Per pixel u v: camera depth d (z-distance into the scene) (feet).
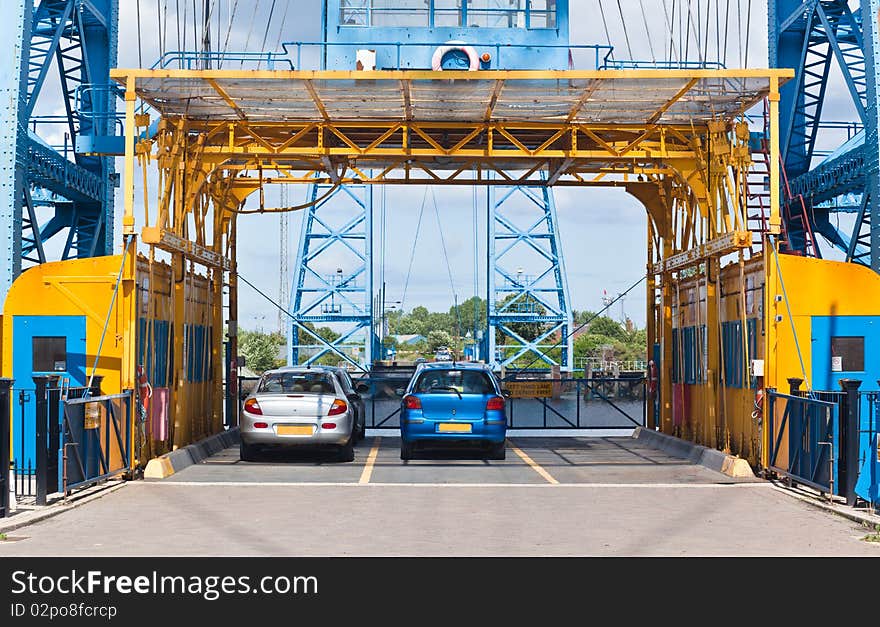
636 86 51.49
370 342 236.63
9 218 76.28
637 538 33.63
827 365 50.83
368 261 238.68
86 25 97.81
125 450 49.03
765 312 50.34
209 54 55.72
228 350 73.56
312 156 58.65
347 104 55.16
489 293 239.30
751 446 51.80
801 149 90.94
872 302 51.03
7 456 37.17
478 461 59.47
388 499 42.88
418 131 58.54
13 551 31.30
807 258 51.13
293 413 56.03
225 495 44.01
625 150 58.90
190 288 60.80
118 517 38.04
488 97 53.62
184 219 58.23
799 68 89.81
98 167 101.50
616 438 77.36
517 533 34.55
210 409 66.49
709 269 58.13
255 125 58.95
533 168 66.03
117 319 50.26
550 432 87.66
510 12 65.67
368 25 65.46
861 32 83.76
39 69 88.79
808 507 40.83
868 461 39.91
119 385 50.31
